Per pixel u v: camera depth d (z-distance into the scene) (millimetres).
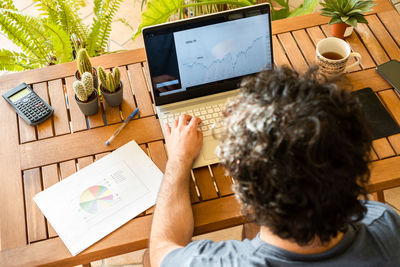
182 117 1160
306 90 576
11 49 2416
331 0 1312
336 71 1259
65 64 1407
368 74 1319
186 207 997
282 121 555
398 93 1271
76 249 1039
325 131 535
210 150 1152
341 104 564
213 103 1252
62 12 1819
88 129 1254
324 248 644
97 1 1856
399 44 1382
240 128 594
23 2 2613
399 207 1788
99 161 1179
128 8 2584
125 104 1299
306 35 1437
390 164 1132
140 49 1434
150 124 1253
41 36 1762
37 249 1047
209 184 1122
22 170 1179
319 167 540
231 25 1189
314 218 574
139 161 1178
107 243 1048
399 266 678
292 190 557
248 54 1240
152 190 1127
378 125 1193
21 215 1103
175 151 1083
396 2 2299
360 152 564
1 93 1332
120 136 1233
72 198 1115
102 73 1193
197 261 728
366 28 1427
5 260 1035
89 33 1978
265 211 598
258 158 567
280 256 649
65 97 1348
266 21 1207
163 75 1210
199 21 1163
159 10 1553
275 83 596
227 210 1083
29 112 1266
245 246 710
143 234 1059
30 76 1373
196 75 1232
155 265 855
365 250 663
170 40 1168
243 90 633
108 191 1123
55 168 1179
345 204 582
